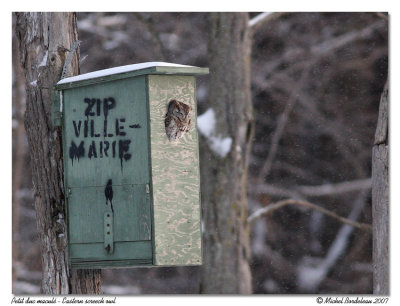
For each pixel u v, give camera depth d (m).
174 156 8.81
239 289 14.84
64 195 9.20
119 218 8.77
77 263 8.95
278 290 20.61
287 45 20.69
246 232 15.10
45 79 9.28
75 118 9.05
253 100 20.61
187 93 8.97
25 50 9.45
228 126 15.02
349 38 20.45
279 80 20.44
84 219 8.93
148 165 8.66
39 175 9.27
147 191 8.65
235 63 15.07
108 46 19.81
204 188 15.12
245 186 15.11
